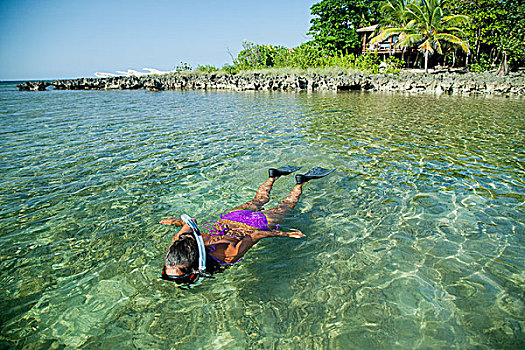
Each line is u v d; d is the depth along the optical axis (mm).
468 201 5117
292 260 3773
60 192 5668
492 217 4613
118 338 2779
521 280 3359
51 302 3191
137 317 3006
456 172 6332
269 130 10328
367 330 2807
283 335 2781
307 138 9141
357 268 3611
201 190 5676
